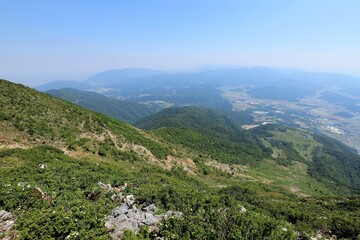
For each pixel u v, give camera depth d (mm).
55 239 9258
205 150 98500
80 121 43188
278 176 101625
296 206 30922
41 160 26016
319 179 117438
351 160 175000
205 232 10539
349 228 17703
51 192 14977
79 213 10648
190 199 15328
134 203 15766
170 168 48688
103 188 18281
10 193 12727
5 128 30703
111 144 41781
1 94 37094
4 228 9625
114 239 9875
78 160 29703
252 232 10781
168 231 10328
